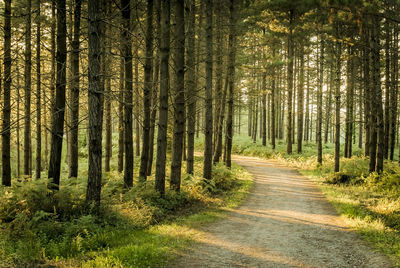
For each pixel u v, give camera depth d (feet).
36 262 18.88
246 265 20.34
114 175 52.26
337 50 60.64
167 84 38.29
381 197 43.37
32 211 25.72
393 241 25.04
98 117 28.32
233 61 59.36
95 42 27.61
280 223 32.27
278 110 147.23
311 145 122.93
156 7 42.45
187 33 40.68
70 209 27.32
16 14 40.22
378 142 53.16
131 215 29.68
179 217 33.86
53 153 30.63
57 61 29.96
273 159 104.94
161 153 38.60
